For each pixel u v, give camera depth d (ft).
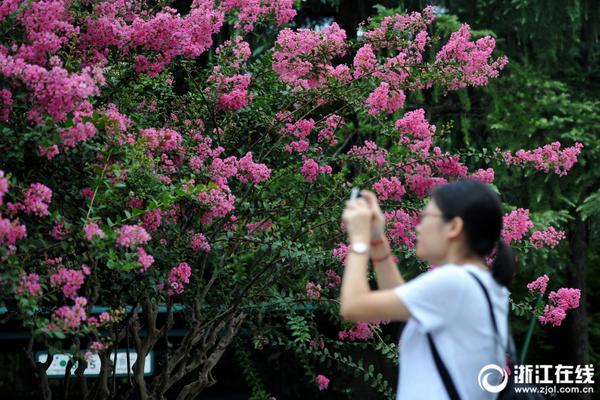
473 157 16.52
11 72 11.02
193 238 14.61
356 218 6.52
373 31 16.31
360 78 15.93
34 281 10.77
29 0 11.90
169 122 16.26
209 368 17.53
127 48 13.92
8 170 12.38
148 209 12.08
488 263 11.91
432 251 6.89
